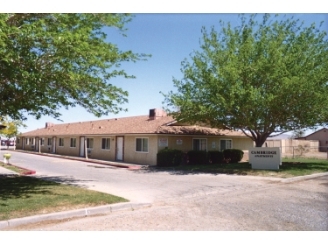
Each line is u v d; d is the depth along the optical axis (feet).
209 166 62.44
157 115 80.89
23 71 23.00
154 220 21.30
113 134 78.33
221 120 55.93
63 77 26.96
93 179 42.57
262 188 35.55
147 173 51.52
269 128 58.44
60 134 109.60
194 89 55.36
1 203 24.09
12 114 32.55
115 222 20.76
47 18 26.91
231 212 23.65
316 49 52.60
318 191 33.40
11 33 21.83
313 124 55.93
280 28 53.83
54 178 42.50
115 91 32.65
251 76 50.08
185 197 29.78
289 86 46.73
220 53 54.54
